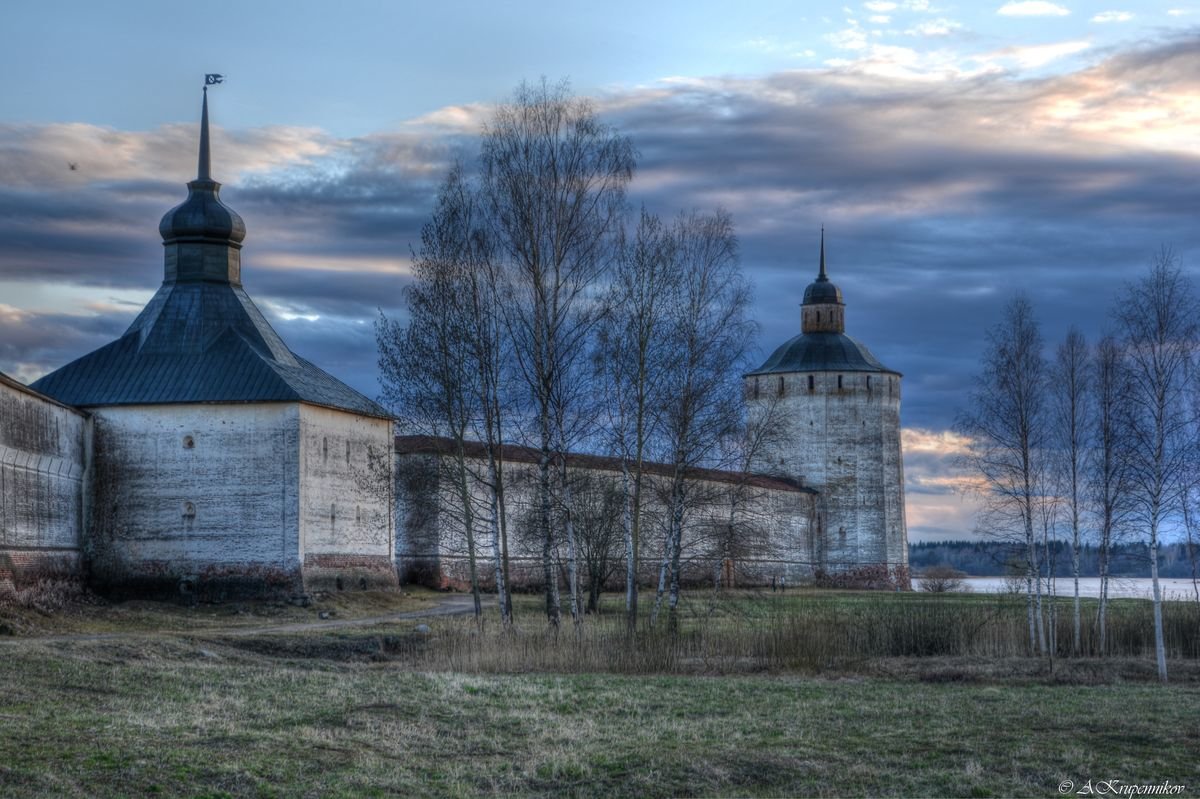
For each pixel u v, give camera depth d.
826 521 97.81
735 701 26.78
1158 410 34.25
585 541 52.34
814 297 102.06
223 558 51.56
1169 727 23.69
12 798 17.03
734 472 46.88
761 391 100.06
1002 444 40.78
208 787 18.11
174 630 42.41
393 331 43.34
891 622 37.97
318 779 18.81
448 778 19.36
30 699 23.59
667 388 39.78
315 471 52.84
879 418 98.81
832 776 19.88
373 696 25.78
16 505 44.72
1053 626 37.41
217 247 56.97
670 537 43.38
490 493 54.47
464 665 33.12
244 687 26.36
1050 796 18.92
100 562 52.12
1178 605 44.75
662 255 39.91
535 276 38.34
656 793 19.00
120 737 20.53
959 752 21.59
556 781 19.48
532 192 38.53
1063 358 41.78
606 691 27.84
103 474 52.56
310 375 56.66
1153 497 34.03
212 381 52.94
